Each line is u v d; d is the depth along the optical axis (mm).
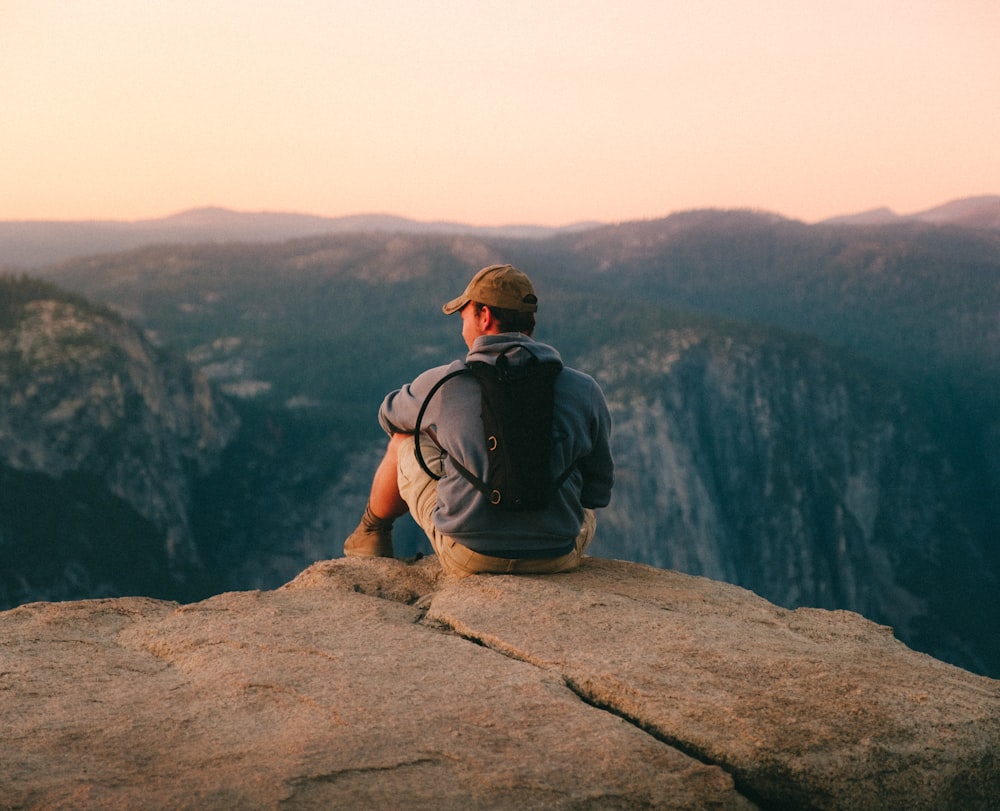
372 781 2275
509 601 3828
